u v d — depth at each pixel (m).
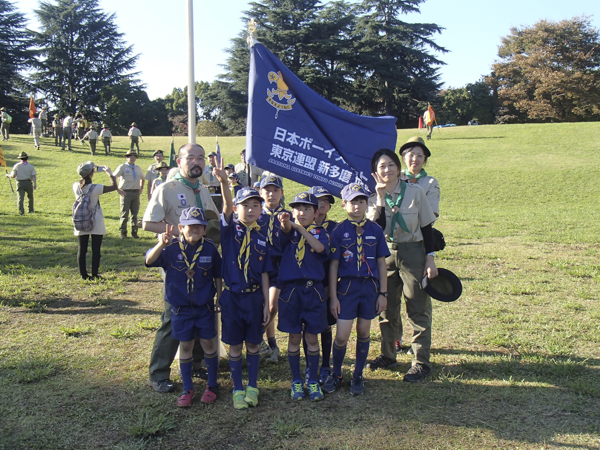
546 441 3.34
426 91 52.53
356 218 4.12
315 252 4.03
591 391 3.95
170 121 63.34
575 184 18.94
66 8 59.97
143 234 12.30
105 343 5.10
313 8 49.25
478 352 4.91
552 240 10.70
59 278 7.80
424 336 4.39
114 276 8.01
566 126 31.92
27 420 3.61
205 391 4.00
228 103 49.66
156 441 3.39
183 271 3.93
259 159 4.77
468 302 6.51
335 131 4.84
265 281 4.00
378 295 4.15
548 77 52.06
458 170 22.12
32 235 11.50
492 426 3.54
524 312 6.05
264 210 4.21
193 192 4.33
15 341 5.10
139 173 11.70
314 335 4.08
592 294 6.71
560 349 4.85
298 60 48.84
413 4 52.00
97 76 60.81
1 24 57.09
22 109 55.84
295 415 3.74
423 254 4.42
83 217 7.57
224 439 3.42
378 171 4.33
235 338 3.92
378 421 3.64
